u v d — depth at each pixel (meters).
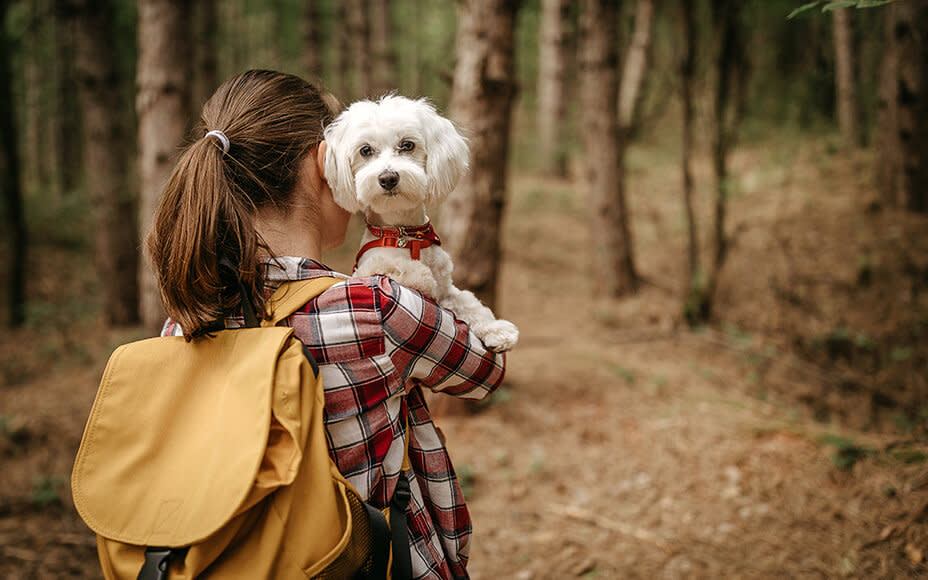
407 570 1.10
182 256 1.04
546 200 11.51
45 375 5.40
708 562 2.73
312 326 1.07
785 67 7.05
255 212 1.16
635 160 12.20
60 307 7.36
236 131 1.16
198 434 0.98
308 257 1.19
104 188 6.68
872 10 7.23
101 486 0.97
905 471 2.95
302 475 0.96
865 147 8.53
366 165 1.30
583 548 2.97
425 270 1.31
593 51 6.99
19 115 15.28
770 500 3.08
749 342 5.21
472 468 3.72
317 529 0.94
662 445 3.82
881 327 5.18
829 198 7.58
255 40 19.50
